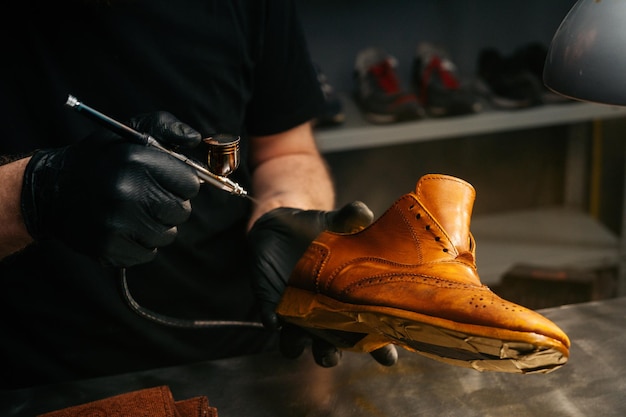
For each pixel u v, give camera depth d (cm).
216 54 112
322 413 88
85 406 85
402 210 84
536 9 248
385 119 211
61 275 112
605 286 239
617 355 97
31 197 85
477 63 249
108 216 80
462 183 87
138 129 83
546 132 262
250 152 133
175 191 81
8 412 90
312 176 127
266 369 97
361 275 83
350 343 89
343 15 236
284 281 98
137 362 122
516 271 214
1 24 101
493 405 88
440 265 81
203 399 87
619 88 68
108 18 104
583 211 269
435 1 241
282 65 123
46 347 116
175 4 108
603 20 69
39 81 104
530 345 67
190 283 122
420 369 96
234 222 125
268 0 116
